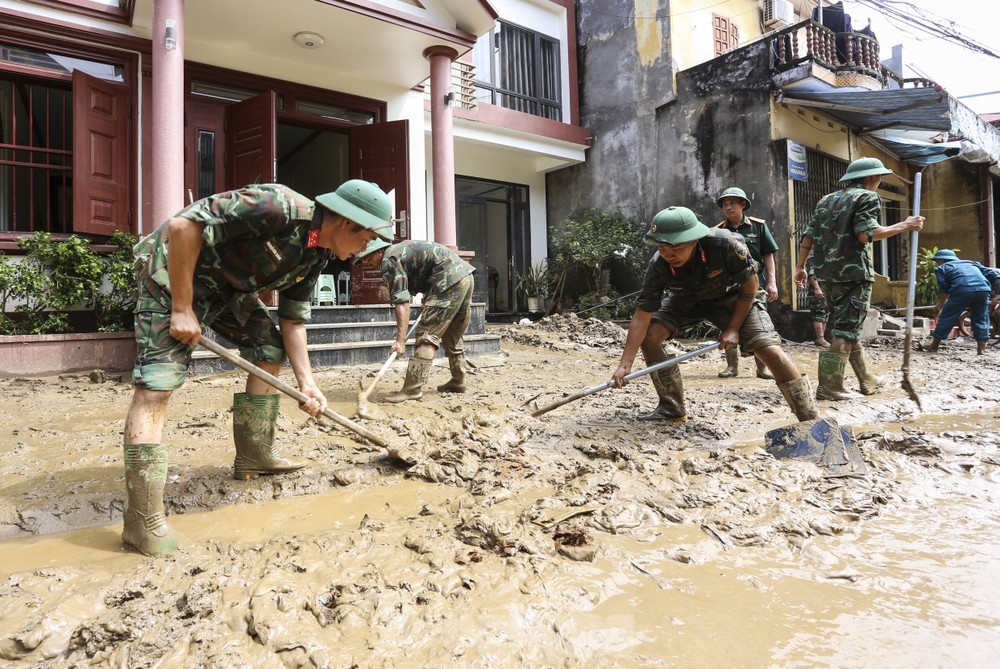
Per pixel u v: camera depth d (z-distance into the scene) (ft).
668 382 13.44
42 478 9.36
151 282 7.38
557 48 45.19
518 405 15.26
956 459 10.87
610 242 40.81
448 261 16.07
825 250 16.15
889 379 19.80
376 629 5.49
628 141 42.70
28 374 18.47
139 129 23.24
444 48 26.30
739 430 13.06
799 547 7.52
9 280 18.66
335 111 28.86
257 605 5.73
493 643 5.31
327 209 7.75
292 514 8.41
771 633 5.61
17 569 6.66
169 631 5.44
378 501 8.98
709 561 7.14
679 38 40.45
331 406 14.83
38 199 23.12
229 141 25.66
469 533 7.31
